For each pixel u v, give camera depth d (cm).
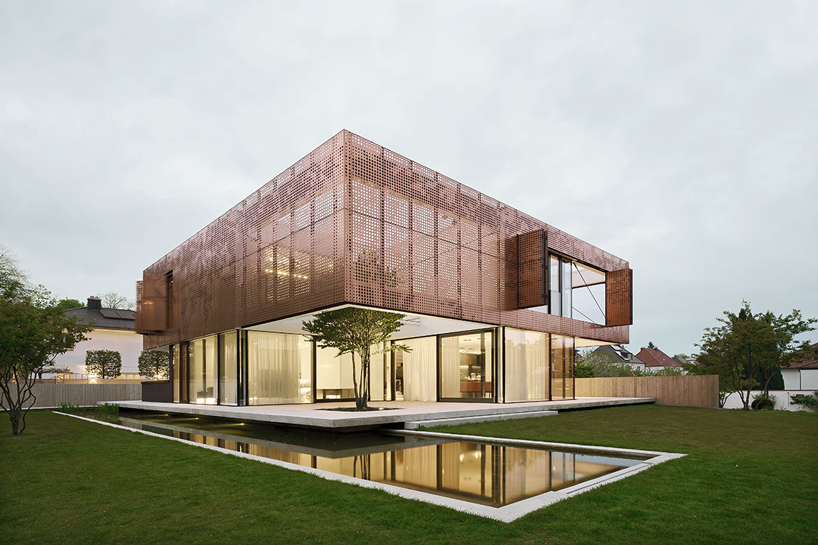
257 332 1584
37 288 2872
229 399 1598
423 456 688
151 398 2222
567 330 1858
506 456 680
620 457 658
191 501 411
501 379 1497
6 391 998
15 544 311
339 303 1076
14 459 651
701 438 802
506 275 1543
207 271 1769
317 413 1088
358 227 1098
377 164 1162
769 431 901
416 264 1232
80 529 341
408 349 1380
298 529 331
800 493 420
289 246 1266
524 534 314
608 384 2019
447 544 298
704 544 300
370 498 402
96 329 3195
